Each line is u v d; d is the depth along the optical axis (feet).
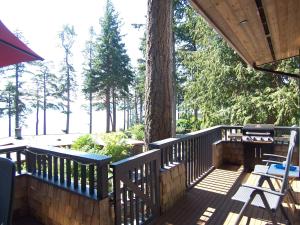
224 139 21.68
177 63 47.83
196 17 38.96
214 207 12.41
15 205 11.64
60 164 10.44
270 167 11.93
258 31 11.78
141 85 76.64
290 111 30.50
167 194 12.09
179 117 50.29
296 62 30.89
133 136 45.57
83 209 9.13
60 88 106.11
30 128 102.68
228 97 35.99
